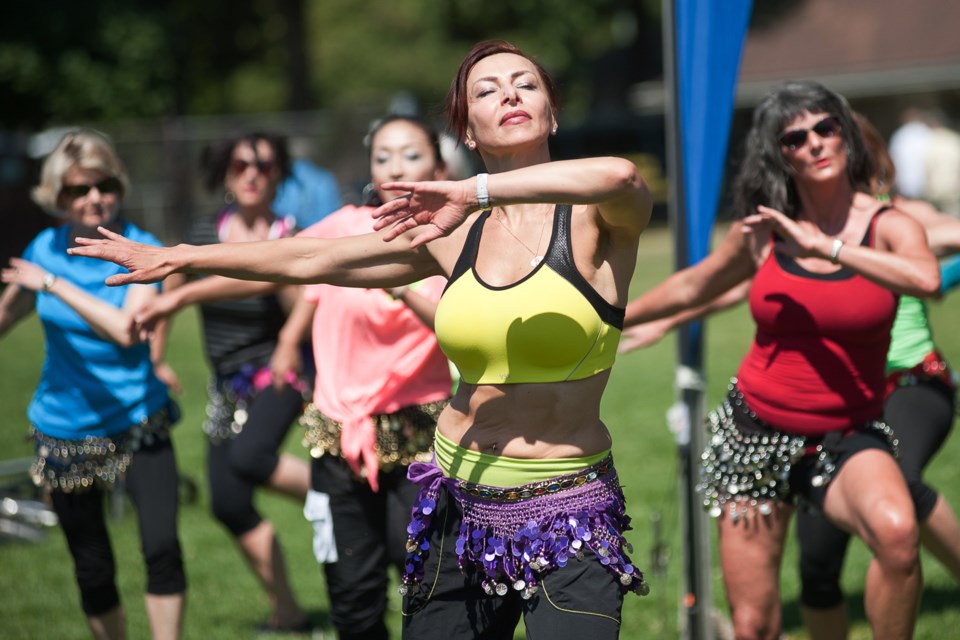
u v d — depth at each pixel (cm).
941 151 3188
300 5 5728
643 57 6644
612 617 524
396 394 766
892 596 650
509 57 552
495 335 532
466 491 549
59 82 4897
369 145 816
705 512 809
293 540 1226
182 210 4378
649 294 784
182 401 1931
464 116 555
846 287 680
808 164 706
